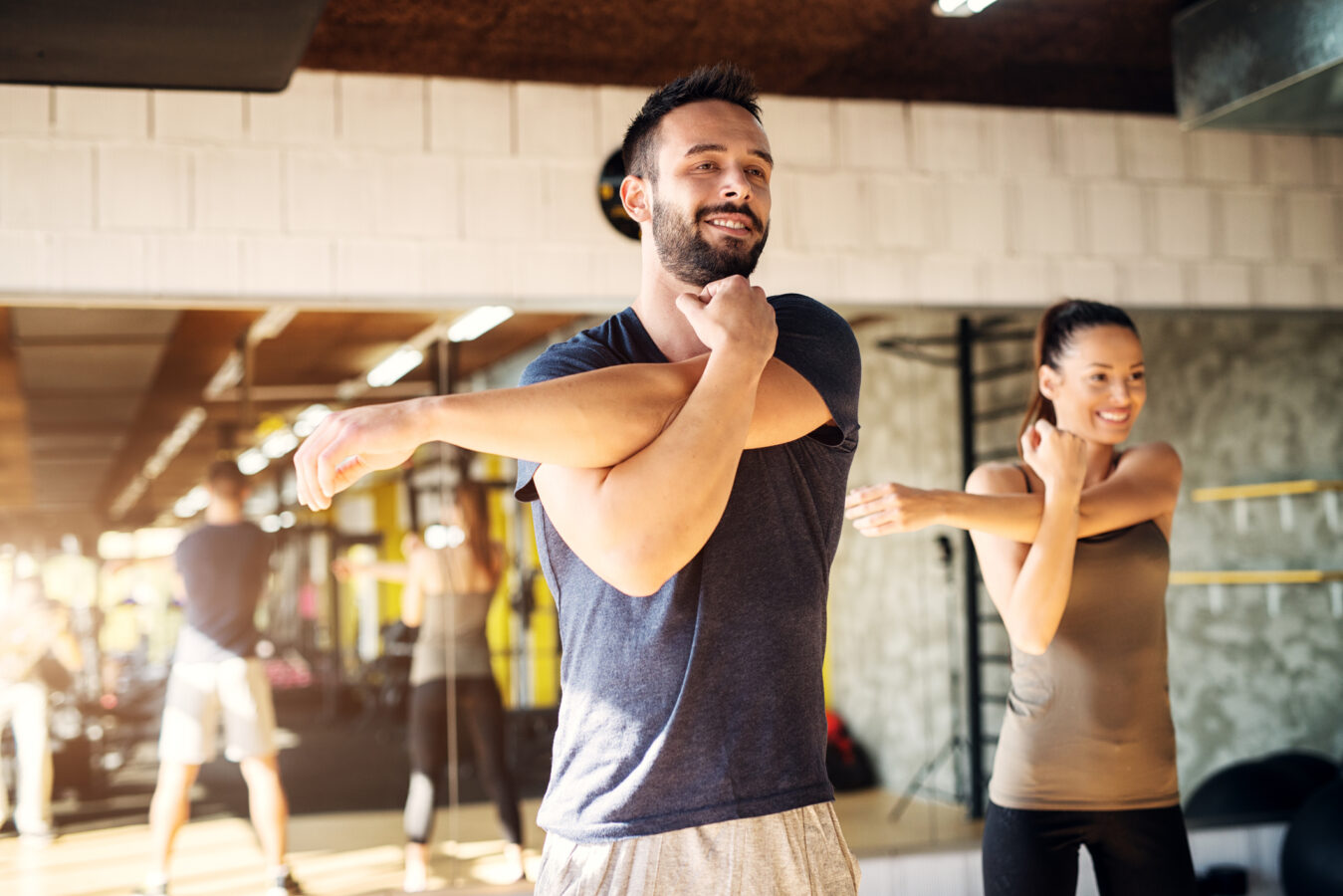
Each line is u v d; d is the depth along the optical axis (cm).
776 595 109
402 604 383
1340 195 479
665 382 104
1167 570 205
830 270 429
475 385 396
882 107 438
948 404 432
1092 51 400
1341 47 318
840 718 411
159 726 361
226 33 244
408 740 379
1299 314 465
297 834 367
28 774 351
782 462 112
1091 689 198
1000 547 208
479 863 380
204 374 376
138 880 354
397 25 356
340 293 388
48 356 365
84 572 361
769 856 106
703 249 116
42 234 366
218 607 368
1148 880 197
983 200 445
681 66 396
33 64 256
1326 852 371
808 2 351
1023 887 199
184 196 377
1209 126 373
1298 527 450
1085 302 220
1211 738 435
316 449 96
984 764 418
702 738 105
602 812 107
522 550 395
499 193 402
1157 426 446
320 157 388
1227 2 352
